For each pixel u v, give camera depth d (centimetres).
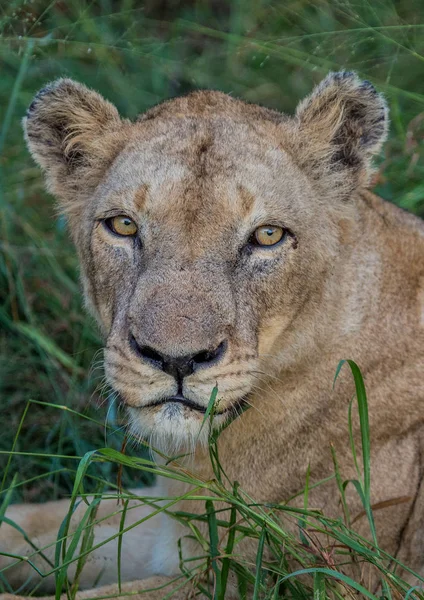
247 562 790
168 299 753
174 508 890
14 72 1440
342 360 783
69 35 1420
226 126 836
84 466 734
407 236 907
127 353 766
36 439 1160
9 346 1256
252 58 1433
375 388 868
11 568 977
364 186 884
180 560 794
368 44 1374
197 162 800
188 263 770
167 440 838
